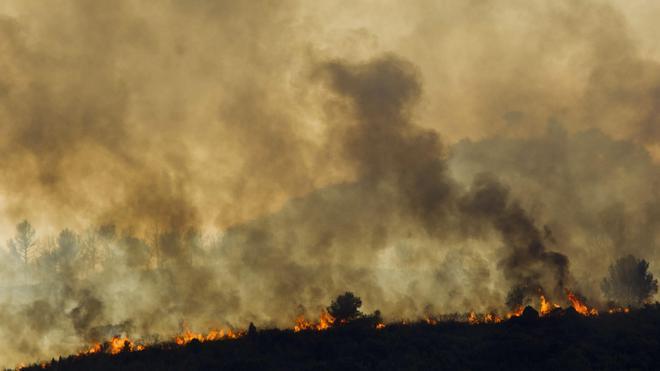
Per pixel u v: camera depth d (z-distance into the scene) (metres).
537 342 93.69
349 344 99.56
